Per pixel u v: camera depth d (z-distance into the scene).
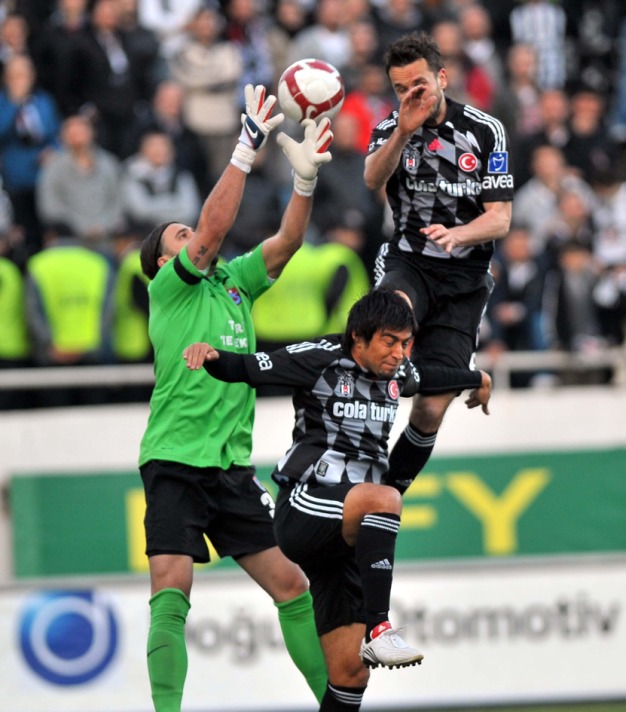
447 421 34.81
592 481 33.47
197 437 18.73
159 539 18.55
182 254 18.56
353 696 17.89
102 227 34.69
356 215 34.97
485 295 18.84
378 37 40.06
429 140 18.05
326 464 16.88
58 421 33.62
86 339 33.25
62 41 37.69
